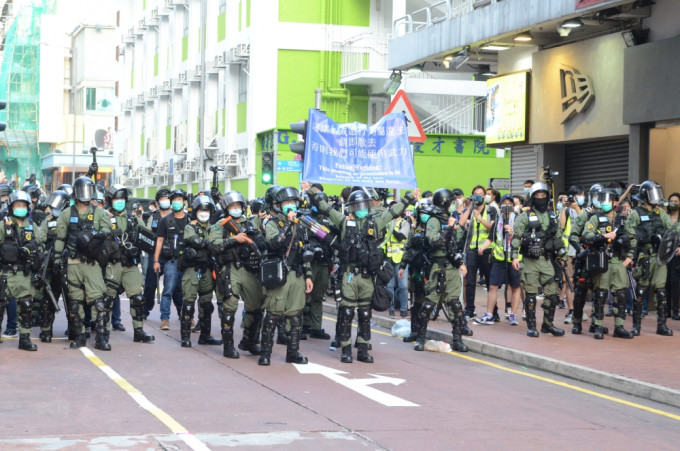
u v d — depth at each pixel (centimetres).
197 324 1892
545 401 1231
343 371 1423
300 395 1218
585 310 2244
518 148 2978
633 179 2327
